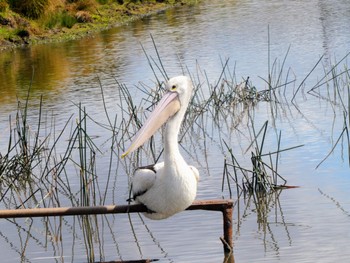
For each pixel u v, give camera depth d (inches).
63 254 435.8
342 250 416.8
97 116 740.7
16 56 1133.1
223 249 424.2
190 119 718.5
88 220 488.4
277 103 765.3
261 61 977.5
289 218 468.8
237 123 701.9
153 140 650.8
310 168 557.0
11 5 1284.4
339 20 1283.2
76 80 929.5
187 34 1230.9
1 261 429.1
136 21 1412.4
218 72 921.5
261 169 550.0
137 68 976.3
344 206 479.8
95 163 594.2
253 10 1473.9
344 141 617.9
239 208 490.9
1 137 679.1
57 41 1237.7
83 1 1406.3
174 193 339.6
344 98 771.4
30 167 572.4
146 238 449.7
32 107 799.7
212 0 1674.5
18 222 492.1
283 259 408.8
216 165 578.9
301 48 1053.2
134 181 351.6
